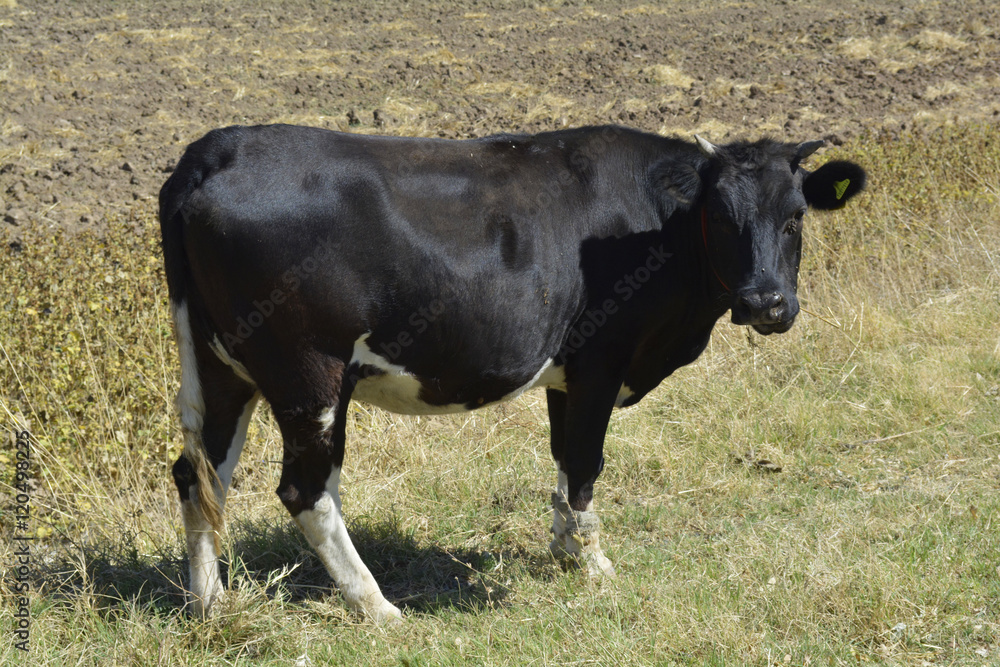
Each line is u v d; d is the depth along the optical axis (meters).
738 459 5.57
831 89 14.07
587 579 4.30
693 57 16.20
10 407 5.18
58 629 3.77
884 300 7.34
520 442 5.82
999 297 7.27
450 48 16.78
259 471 5.40
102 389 5.23
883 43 16.55
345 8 20.14
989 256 7.68
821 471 5.39
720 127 12.02
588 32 18.11
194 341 3.78
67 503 4.74
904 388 6.04
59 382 5.20
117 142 11.16
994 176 9.22
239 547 4.54
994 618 3.79
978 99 13.46
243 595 3.87
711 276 4.39
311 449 3.79
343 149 3.72
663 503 5.18
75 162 10.19
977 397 6.02
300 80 14.16
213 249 3.56
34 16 17.89
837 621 3.77
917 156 9.27
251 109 12.82
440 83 14.43
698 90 14.09
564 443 4.56
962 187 9.13
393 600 4.32
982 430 5.61
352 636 3.87
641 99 13.69
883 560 4.16
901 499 4.87
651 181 4.31
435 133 11.90
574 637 3.80
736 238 4.05
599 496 5.30
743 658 3.56
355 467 5.42
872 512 4.77
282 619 3.88
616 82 14.66
